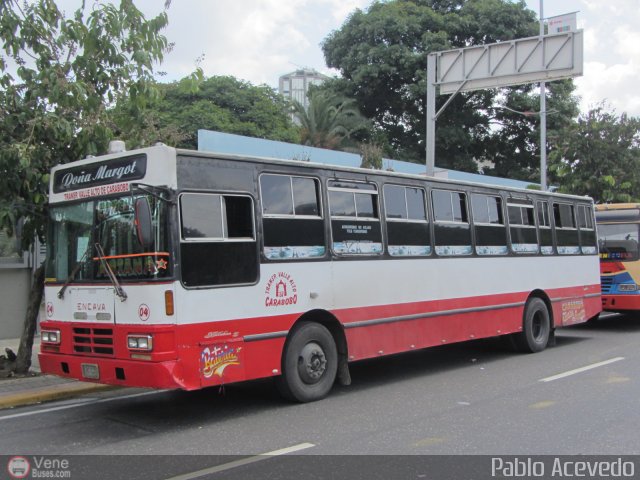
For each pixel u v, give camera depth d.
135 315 6.65
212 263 6.90
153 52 9.32
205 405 7.90
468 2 37.44
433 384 9.02
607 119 23.50
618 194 23.05
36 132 8.89
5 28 8.73
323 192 8.25
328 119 34.62
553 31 24.44
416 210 9.62
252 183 7.44
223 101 36.09
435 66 16.75
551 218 12.67
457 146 39.12
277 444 6.09
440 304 9.84
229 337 6.99
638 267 14.84
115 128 9.59
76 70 9.20
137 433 6.63
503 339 12.45
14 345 12.11
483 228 10.86
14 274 12.89
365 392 8.52
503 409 7.36
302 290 7.84
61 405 8.09
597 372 9.56
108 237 7.07
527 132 40.31
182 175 6.75
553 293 12.49
